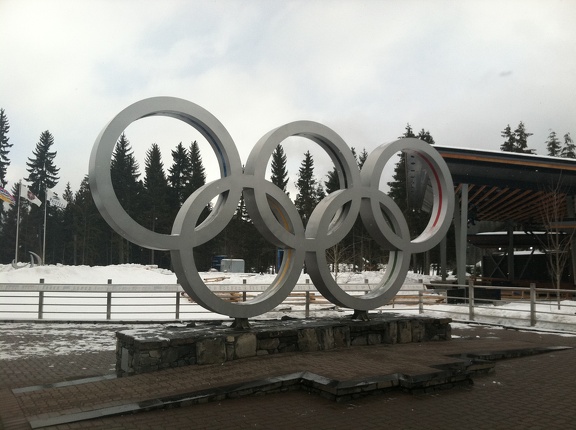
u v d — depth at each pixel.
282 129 8.88
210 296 8.02
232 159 8.35
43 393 5.90
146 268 33.38
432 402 5.93
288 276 8.85
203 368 6.98
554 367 7.98
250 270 52.16
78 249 63.19
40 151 72.50
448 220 10.77
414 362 7.29
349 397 5.95
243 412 5.47
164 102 7.75
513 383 6.89
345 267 41.53
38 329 12.30
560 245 25.33
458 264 19.97
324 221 9.30
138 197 58.50
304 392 6.34
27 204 65.56
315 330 8.52
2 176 75.69
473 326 13.80
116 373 7.50
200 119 8.09
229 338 7.52
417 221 44.53
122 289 13.79
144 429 4.86
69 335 11.33
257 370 6.83
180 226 7.88
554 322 13.00
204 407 5.63
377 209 9.89
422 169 18.19
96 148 7.16
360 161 59.34
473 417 5.36
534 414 5.46
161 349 6.98
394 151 10.23
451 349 8.88
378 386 6.20
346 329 8.92
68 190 75.81
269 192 8.70
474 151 18.55
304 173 60.12
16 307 16.91
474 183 19.53
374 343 9.35
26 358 8.67
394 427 5.03
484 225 37.16
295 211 8.99
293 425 5.06
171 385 6.15
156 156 56.75
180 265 7.85
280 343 8.16
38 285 13.51
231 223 53.56
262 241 51.50
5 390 6.25
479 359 7.78
